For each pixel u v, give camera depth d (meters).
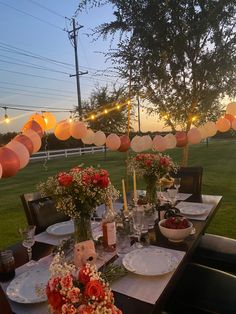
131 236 1.82
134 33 4.26
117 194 1.71
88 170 1.68
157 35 4.20
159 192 2.77
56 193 1.54
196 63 4.41
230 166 10.05
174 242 1.70
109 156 16.38
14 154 1.53
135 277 1.32
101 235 1.81
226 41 4.29
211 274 1.80
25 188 7.61
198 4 4.09
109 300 0.83
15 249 1.72
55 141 15.93
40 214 2.24
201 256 2.15
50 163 13.37
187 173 3.26
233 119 2.54
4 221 4.64
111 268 1.34
